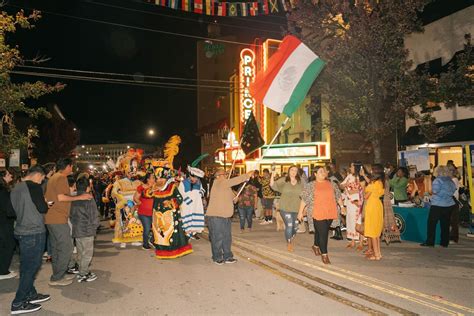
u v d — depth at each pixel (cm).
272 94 913
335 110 1571
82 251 721
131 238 1070
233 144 3158
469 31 1636
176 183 955
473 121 1588
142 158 1167
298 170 1069
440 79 1416
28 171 603
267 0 1296
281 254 926
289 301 593
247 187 1320
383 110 1680
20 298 563
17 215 580
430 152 1748
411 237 1081
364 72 1455
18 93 1143
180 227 911
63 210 685
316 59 930
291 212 955
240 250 984
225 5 1256
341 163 2497
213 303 588
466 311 546
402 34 1395
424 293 623
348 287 658
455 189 1005
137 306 580
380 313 541
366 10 1369
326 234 823
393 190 1238
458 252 936
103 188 1939
